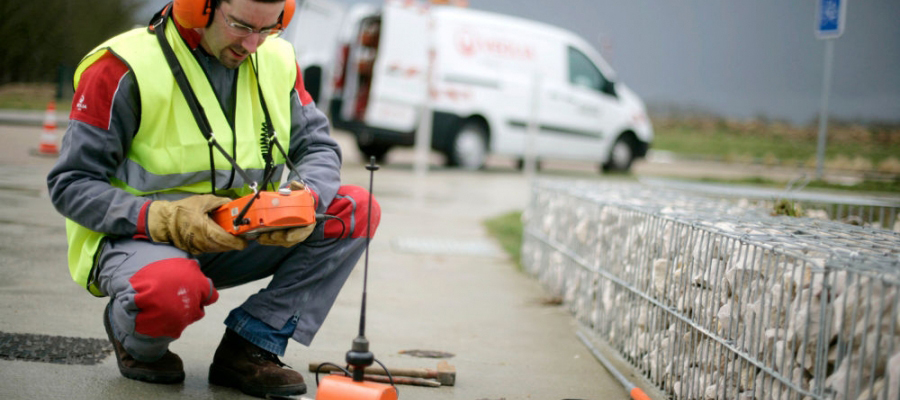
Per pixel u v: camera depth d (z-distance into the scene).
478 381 3.37
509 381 3.39
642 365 3.55
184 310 2.57
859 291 2.19
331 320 4.17
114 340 2.92
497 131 13.79
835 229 3.22
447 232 7.33
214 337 3.66
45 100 18.52
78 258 2.80
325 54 14.73
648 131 15.37
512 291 5.21
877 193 8.48
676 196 4.98
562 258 5.00
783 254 2.52
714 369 2.89
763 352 2.58
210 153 2.74
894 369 1.98
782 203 4.23
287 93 2.97
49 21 18.55
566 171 15.21
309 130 3.07
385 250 6.28
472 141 13.63
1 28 18.08
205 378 3.06
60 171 2.61
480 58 13.59
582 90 14.64
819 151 9.23
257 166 2.88
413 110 13.06
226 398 2.86
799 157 17.19
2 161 9.16
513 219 8.21
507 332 4.21
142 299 2.53
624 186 5.68
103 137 2.61
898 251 2.63
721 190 5.59
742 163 16.94
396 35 12.88
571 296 4.75
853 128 24.41
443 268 5.79
